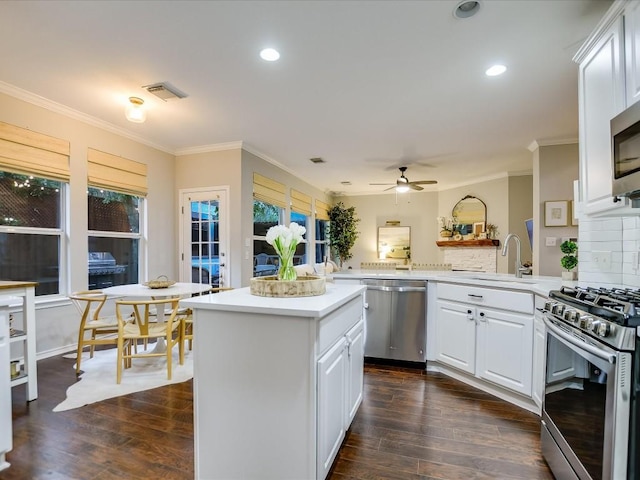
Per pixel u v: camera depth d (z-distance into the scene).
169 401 2.49
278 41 2.39
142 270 4.62
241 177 4.80
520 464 1.82
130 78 2.94
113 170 4.16
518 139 4.53
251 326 1.56
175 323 3.36
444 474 1.73
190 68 2.77
